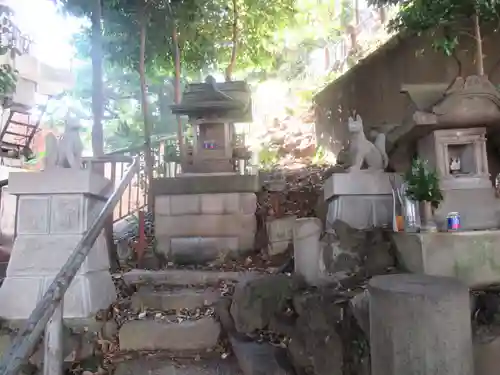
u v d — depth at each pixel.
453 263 3.26
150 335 3.71
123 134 10.11
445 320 1.98
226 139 6.46
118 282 4.62
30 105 11.85
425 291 2.02
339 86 8.77
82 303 3.65
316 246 3.88
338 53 11.70
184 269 5.32
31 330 2.26
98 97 6.39
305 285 3.75
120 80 9.84
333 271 3.88
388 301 2.06
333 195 4.57
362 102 7.96
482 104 3.79
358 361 2.60
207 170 6.37
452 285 2.13
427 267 3.26
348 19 11.54
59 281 2.54
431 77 6.66
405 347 2.01
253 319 3.63
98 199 4.18
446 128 4.05
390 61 7.35
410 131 4.14
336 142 8.77
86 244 2.87
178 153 7.30
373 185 4.48
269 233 5.72
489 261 3.27
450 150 4.14
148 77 9.07
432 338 1.97
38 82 12.30
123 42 7.88
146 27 7.55
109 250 5.30
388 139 4.77
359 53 9.64
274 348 3.32
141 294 4.21
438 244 3.28
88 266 3.86
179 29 7.92
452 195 3.92
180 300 4.11
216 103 6.12
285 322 3.48
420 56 6.79
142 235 5.82
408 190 3.71
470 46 6.07
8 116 11.20
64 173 3.80
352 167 4.57
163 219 6.02
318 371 2.76
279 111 12.29
